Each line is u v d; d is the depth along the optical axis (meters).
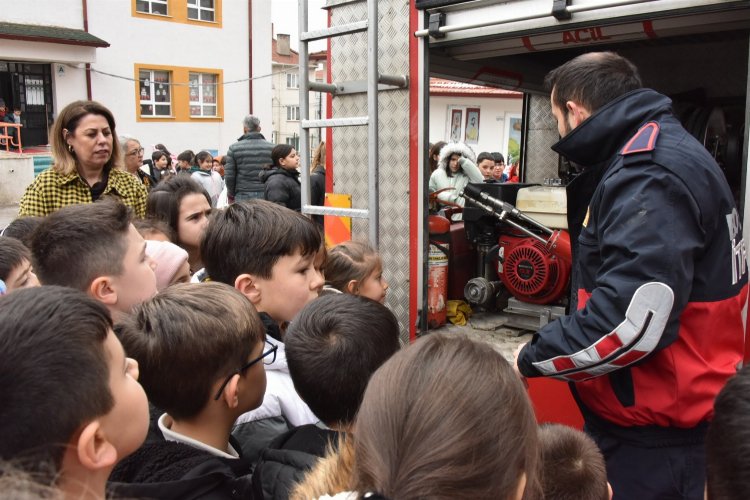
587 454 1.37
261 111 24.84
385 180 3.29
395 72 3.16
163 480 1.17
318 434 1.38
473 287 3.91
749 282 2.18
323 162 6.23
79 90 20.53
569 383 2.01
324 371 1.41
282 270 1.90
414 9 3.04
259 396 1.44
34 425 0.79
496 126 17.67
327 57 3.49
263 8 24.19
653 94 1.85
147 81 21.95
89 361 0.85
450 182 6.02
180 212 2.68
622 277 1.66
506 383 0.85
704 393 1.73
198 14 22.78
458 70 3.83
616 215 1.71
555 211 3.73
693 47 4.62
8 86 20.61
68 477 0.83
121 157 3.21
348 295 1.58
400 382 0.86
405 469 0.80
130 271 1.66
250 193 7.52
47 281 1.64
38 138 21.30
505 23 2.72
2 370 0.79
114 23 20.77
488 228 4.01
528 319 3.81
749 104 2.26
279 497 1.22
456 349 0.89
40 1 19.27
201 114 23.42
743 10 2.38
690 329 1.74
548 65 4.65
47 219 1.68
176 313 1.33
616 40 2.94
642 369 1.79
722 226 1.75
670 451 1.79
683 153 1.69
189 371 1.31
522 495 0.86
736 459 0.85
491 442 0.80
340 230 3.51
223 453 1.35
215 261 1.96
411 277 3.24
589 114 1.94
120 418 0.91
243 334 1.37
